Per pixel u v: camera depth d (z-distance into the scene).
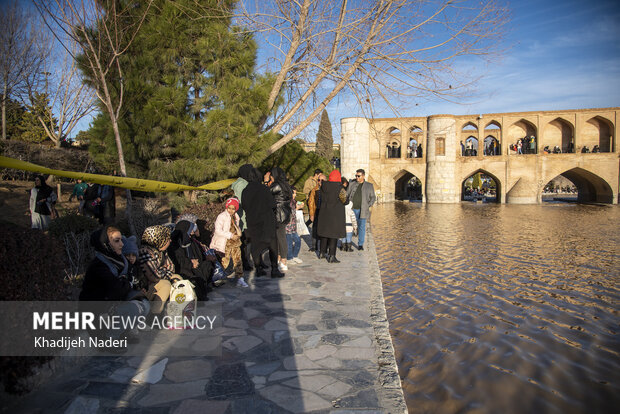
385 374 3.21
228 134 8.13
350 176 38.62
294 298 5.33
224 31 8.55
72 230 5.97
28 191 12.85
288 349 3.70
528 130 43.19
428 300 7.87
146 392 2.90
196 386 3.00
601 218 24.34
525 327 6.45
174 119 8.07
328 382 3.09
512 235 16.95
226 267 5.87
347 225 9.14
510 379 4.78
